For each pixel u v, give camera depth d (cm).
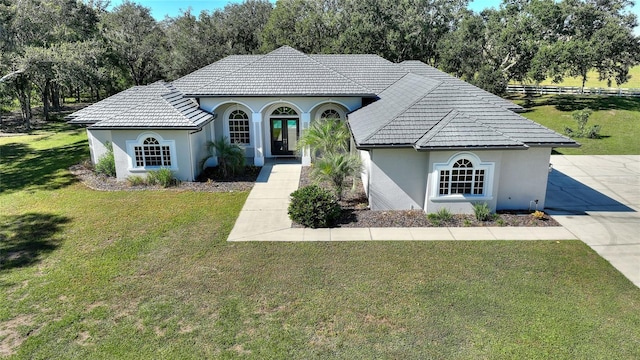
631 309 897
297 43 4562
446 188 1424
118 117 1794
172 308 902
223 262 1109
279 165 2128
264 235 1285
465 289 970
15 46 2877
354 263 1100
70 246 1211
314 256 1141
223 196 1661
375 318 863
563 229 1322
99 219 1419
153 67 5200
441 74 2380
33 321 861
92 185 1822
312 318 864
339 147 1822
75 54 3033
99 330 830
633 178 1923
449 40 4450
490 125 1430
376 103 1941
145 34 5319
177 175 1852
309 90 2008
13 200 1634
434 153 1370
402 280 1012
